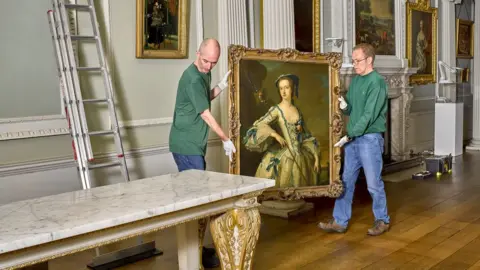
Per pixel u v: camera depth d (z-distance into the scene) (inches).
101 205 109.0
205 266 169.5
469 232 205.3
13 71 181.9
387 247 187.5
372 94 190.4
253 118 191.9
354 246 189.0
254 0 259.1
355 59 194.4
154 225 109.0
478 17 451.8
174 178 137.6
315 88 203.9
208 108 164.9
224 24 243.1
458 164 366.3
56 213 103.3
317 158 202.5
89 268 169.6
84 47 198.5
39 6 187.9
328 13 308.5
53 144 191.5
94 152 203.3
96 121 204.4
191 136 169.3
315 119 203.9
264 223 221.3
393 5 360.2
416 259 174.6
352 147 202.4
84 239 97.6
